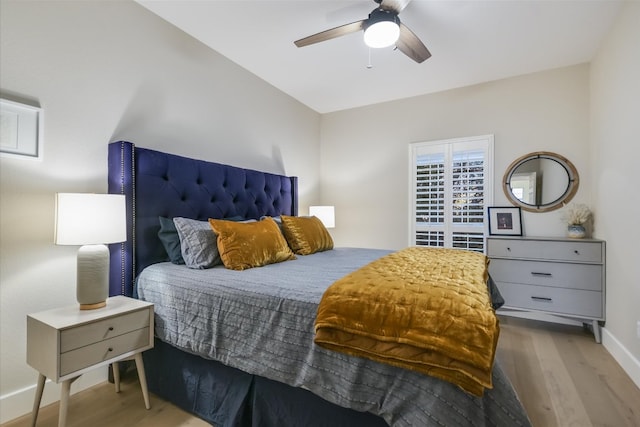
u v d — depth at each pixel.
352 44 2.70
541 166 3.18
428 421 0.93
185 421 1.57
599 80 2.71
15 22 1.61
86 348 1.42
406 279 1.34
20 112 1.62
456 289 1.18
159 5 2.21
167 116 2.38
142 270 1.98
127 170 1.95
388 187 3.98
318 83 3.47
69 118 1.82
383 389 1.05
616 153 2.32
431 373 0.96
